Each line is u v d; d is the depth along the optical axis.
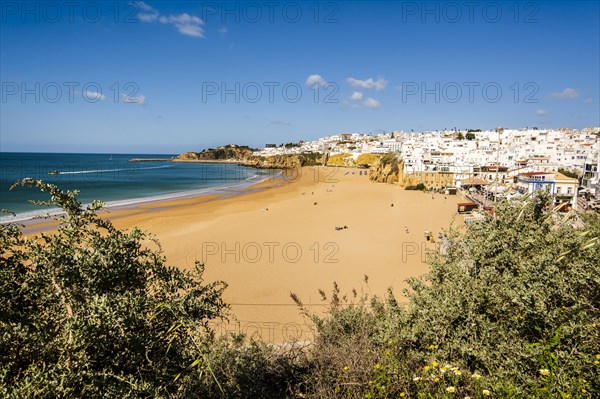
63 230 2.69
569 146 76.88
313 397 3.15
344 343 4.05
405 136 173.25
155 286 2.99
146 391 2.24
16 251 2.53
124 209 44.72
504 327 3.18
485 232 4.17
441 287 3.85
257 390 3.34
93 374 2.09
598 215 5.70
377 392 3.04
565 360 2.73
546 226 4.05
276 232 31.20
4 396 1.86
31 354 2.21
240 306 15.11
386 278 19.17
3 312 2.37
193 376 2.73
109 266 2.59
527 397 2.62
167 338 2.62
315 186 80.75
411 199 56.31
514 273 3.75
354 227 34.00
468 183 61.78
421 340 3.49
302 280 18.83
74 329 2.15
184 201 52.97
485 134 132.75
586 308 3.32
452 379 2.88
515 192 4.80
